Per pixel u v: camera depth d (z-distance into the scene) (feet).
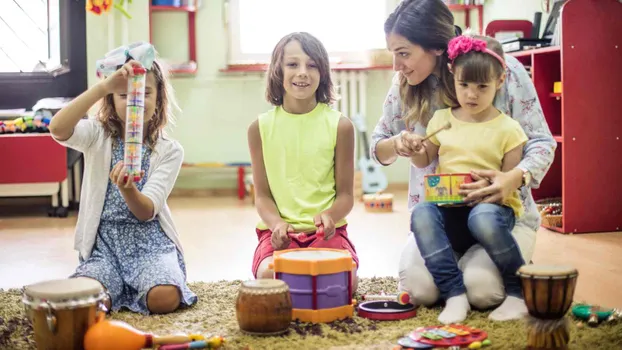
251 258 8.02
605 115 9.71
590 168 9.71
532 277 4.20
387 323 5.01
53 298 4.06
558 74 10.54
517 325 4.79
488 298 5.22
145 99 5.67
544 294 4.17
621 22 9.75
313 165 6.11
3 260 8.07
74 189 12.92
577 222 9.71
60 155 11.77
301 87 6.03
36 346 4.43
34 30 13.66
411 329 4.84
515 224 5.71
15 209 12.77
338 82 15.12
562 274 4.17
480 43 5.43
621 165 9.80
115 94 5.66
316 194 6.10
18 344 4.57
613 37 9.73
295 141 6.13
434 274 5.26
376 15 15.28
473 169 5.44
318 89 6.33
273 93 6.33
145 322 5.14
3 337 4.74
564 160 9.63
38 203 13.48
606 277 6.77
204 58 14.84
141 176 5.32
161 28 14.56
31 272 7.39
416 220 5.34
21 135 11.69
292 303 5.05
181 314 5.38
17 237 9.74
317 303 5.00
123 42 13.57
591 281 6.57
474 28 14.90
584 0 9.61
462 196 5.34
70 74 13.70
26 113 12.42
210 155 15.03
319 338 4.60
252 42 15.07
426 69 5.87
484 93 5.49
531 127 5.90
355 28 15.30
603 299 5.85
